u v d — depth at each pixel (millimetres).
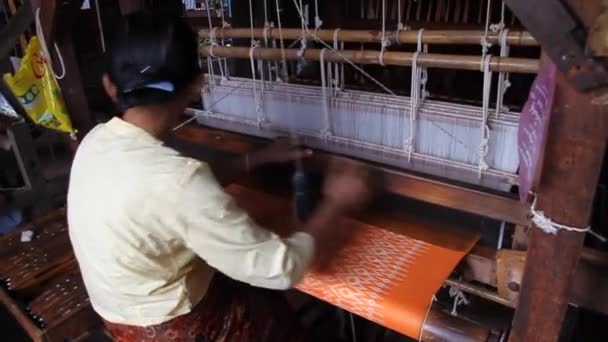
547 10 490
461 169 1006
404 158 1087
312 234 1023
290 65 1546
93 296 1003
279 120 1295
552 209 693
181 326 969
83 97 1688
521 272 898
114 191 813
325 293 971
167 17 832
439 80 1691
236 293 1103
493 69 889
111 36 838
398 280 956
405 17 1804
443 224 1120
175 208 792
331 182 1125
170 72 814
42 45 1538
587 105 596
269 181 1361
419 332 888
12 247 1649
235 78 1392
